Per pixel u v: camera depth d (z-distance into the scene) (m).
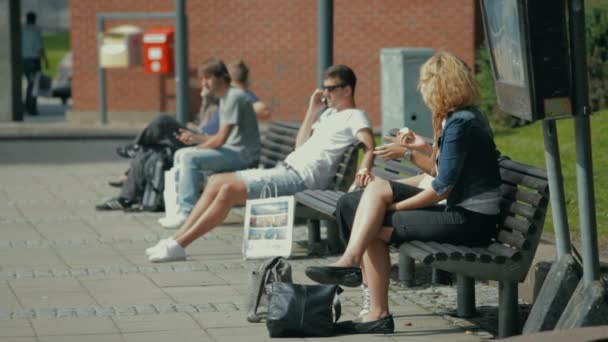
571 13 9.20
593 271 9.50
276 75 35.25
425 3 34.22
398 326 11.05
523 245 10.03
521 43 9.06
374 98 34.81
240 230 16.88
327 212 13.02
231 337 10.59
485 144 10.52
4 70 35.22
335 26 34.69
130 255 14.88
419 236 10.50
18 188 21.56
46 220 17.88
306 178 14.70
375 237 10.62
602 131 20.48
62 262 14.38
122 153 19.08
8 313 11.55
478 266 10.20
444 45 34.28
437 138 10.94
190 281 13.20
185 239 14.42
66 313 11.57
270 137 18.36
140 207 18.77
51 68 64.25
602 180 17.14
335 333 10.67
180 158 17.06
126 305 11.95
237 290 12.72
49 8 93.31
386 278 10.76
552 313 9.80
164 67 34.22
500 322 10.38
